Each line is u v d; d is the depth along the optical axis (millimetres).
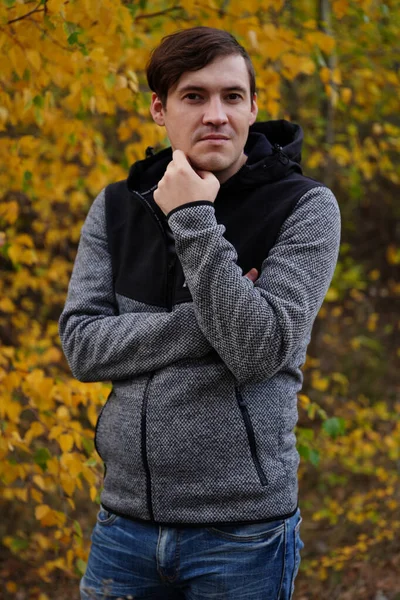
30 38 2586
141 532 1717
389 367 7574
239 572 1638
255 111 1891
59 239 5035
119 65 3293
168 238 1781
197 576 1664
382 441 5324
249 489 1620
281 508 1666
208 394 1637
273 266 1644
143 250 1841
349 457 5141
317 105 5820
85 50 2572
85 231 1995
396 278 9203
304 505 4902
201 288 1575
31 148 3375
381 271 9172
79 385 2725
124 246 1887
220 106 1705
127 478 1725
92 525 4324
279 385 1694
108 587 1771
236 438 1623
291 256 1647
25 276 4680
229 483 1618
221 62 1703
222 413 1627
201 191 1644
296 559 1752
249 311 1537
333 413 6008
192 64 1694
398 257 7914
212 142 1708
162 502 1662
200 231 1593
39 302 5809
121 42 2887
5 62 2658
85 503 4531
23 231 5285
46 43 2652
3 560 4250
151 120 3867
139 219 1868
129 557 1739
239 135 1743
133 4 3059
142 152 3379
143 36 3287
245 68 1753
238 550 1636
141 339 1687
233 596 1648
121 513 1750
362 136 7016
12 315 5023
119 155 5059
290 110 5910
